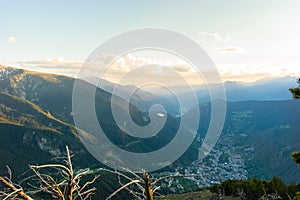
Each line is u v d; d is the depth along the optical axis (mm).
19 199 6750
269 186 74750
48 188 7125
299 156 19641
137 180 7281
